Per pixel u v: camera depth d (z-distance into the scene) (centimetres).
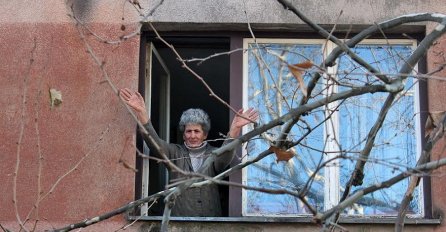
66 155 1086
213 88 1450
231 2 1129
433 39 865
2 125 1094
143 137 1088
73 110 1097
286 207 1087
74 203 1073
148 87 1130
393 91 833
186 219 1055
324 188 1093
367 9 1126
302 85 831
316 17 1124
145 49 1133
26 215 1068
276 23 1122
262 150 1105
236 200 1086
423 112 1066
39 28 1120
